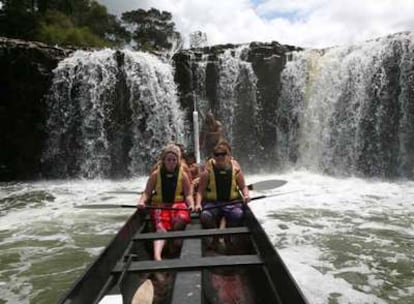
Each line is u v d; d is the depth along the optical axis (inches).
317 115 687.1
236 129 715.4
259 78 708.7
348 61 658.2
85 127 679.1
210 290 153.6
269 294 132.3
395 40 612.7
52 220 365.4
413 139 611.5
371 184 546.3
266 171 709.9
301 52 707.4
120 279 137.5
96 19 1509.6
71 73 669.9
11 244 294.4
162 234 186.9
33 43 673.0
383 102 627.5
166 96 698.2
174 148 216.1
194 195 259.9
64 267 243.8
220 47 751.7
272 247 135.6
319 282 211.3
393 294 197.6
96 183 634.2
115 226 337.7
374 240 286.2
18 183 645.9
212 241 209.2
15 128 675.4
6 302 197.0
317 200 427.8
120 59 679.7
